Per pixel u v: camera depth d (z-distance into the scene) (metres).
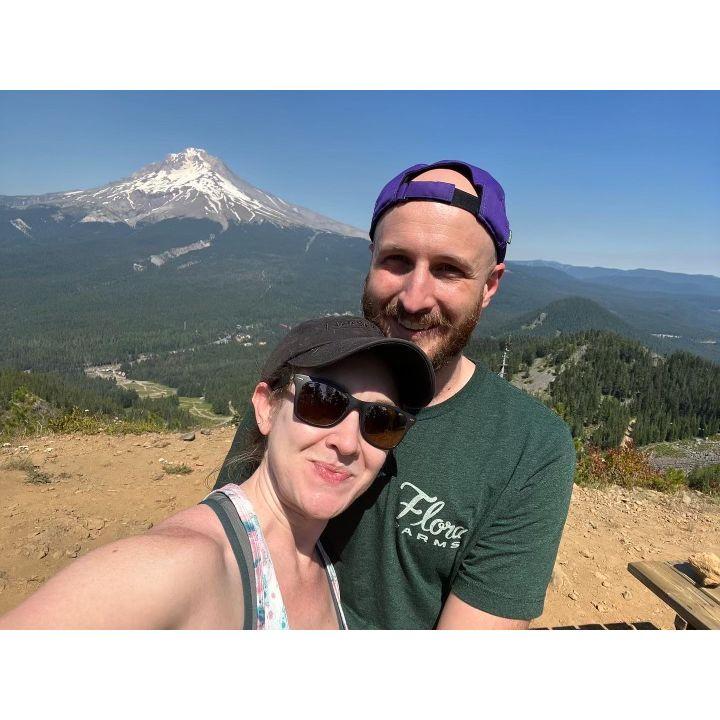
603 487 7.68
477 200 1.40
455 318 1.42
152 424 8.77
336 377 1.22
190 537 0.93
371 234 1.60
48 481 5.19
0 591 3.21
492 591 1.36
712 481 8.64
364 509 1.51
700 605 2.65
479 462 1.41
